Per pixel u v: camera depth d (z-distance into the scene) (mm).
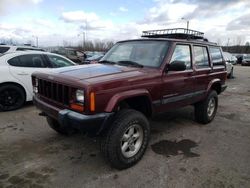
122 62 4008
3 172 3102
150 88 3434
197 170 3268
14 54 5898
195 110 5133
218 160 3572
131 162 3266
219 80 5320
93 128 2812
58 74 3250
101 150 3098
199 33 5230
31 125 4832
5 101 5688
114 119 3062
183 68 3582
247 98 8445
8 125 4805
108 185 2879
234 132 4793
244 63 29156
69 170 3188
